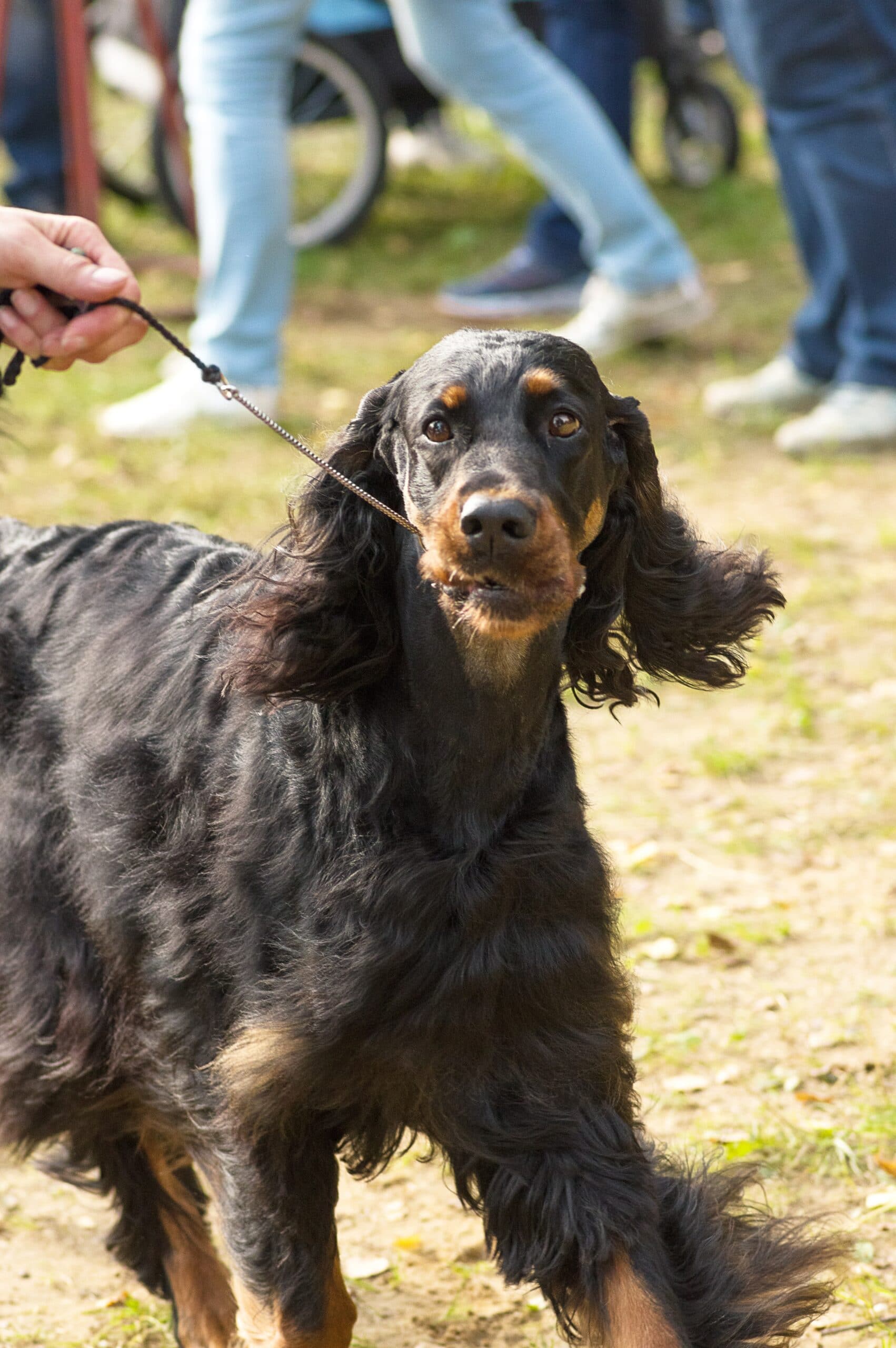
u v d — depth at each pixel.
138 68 13.65
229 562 3.86
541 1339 3.98
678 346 11.81
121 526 4.17
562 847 3.29
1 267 3.94
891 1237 4.17
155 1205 4.04
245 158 9.47
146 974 3.55
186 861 3.44
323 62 13.66
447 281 13.60
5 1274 4.26
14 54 12.00
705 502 9.12
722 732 6.94
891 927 5.51
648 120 19.02
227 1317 3.93
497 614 3.01
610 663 3.64
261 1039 3.23
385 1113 3.34
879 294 9.56
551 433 3.19
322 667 3.30
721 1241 3.63
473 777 3.19
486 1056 3.25
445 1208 4.48
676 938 5.54
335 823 3.23
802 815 6.30
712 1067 4.88
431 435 3.19
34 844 3.87
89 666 3.85
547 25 13.36
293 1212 3.38
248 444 9.70
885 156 9.13
